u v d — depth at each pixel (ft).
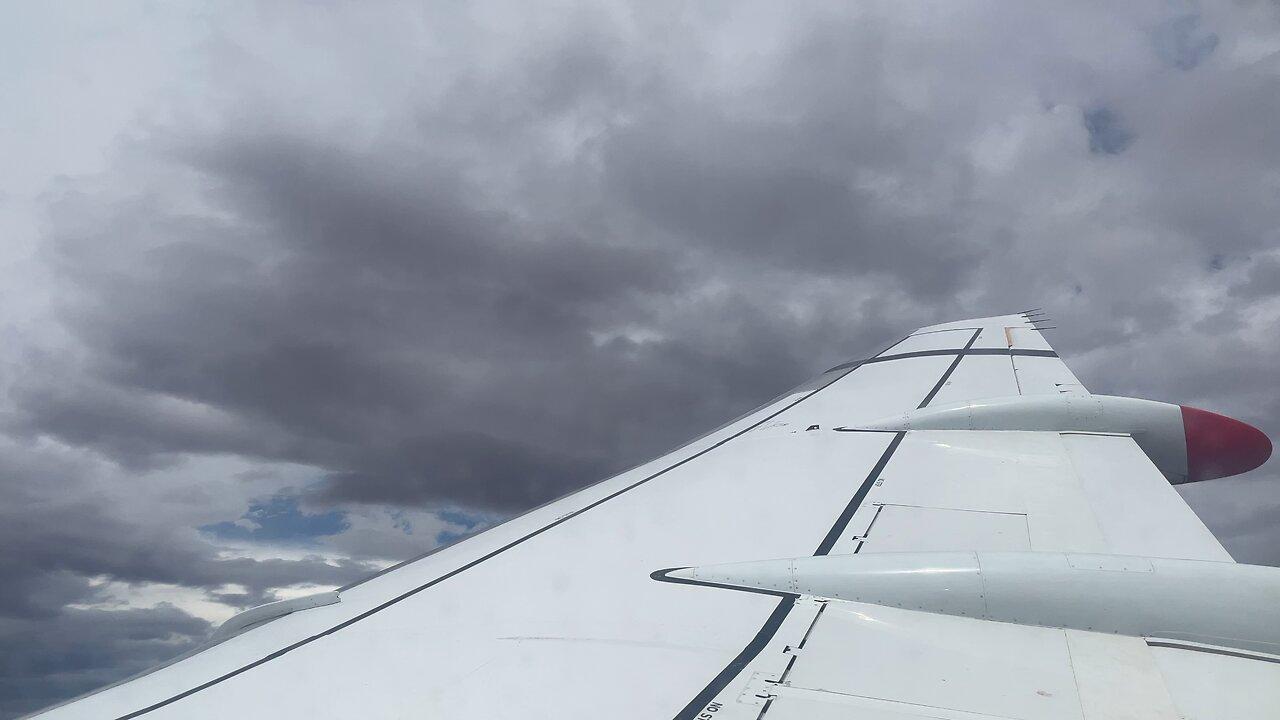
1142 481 30.45
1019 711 17.34
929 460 34.55
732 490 34.04
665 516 32.30
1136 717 16.94
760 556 27.66
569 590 26.71
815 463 35.73
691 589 25.32
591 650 22.07
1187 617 20.57
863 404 43.60
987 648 20.26
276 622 27.32
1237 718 16.94
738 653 21.06
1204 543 25.38
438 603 27.02
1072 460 32.91
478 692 20.53
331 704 21.02
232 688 22.58
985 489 30.83
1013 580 22.12
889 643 20.81
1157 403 37.17
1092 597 21.35
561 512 34.88
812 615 22.72
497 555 30.78
